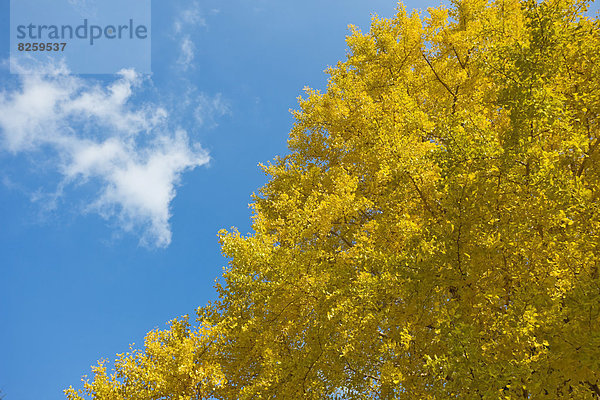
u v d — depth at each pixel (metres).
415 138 6.29
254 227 8.05
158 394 6.48
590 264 4.38
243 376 7.39
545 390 4.18
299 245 6.70
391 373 4.86
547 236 4.77
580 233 4.55
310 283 6.10
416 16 8.84
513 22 7.59
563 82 5.61
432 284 4.97
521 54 4.84
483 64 5.34
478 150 4.62
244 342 7.02
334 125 9.20
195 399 6.61
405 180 5.75
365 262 6.02
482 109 7.10
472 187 4.70
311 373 5.80
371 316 5.52
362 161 8.34
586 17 5.64
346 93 8.68
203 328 7.09
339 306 5.74
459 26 9.11
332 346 5.70
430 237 5.12
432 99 8.41
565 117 4.68
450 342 4.25
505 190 4.83
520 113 4.70
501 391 3.87
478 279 4.85
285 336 6.92
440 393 4.33
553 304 4.16
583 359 3.74
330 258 7.03
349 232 7.82
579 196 4.25
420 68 9.08
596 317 3.81
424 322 5.19
